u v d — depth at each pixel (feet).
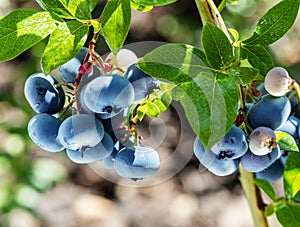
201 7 1.12
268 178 1.32
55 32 1.06
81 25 1.07
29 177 3.19
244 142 1.05
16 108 3.38
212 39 1.04
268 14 1.10
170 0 1.06
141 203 4.16
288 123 1.20
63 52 1.06
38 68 3.35
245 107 1.09
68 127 1.04
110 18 1.04
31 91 1.09
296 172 1.26
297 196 1.30
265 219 1.32
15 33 1.07
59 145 1.09
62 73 1.10
